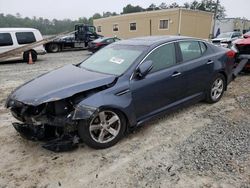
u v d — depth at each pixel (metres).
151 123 4.41
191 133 4.02
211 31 31.94
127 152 3.50
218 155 3.35
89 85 3.48
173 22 27.78
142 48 4.11
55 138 3.46
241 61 7.15
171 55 4.30
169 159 3.30
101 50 4.81
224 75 5.38
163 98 4.14
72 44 21.92
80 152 3.52
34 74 9.73
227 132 4.02
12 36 13.16
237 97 5.75
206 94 5.09
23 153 3.53
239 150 3.46
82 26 22.58
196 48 4.80
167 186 2.79
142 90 3.79
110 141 3.60
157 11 29.11
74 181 2.92
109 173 3.05
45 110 3.38
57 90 3.35
